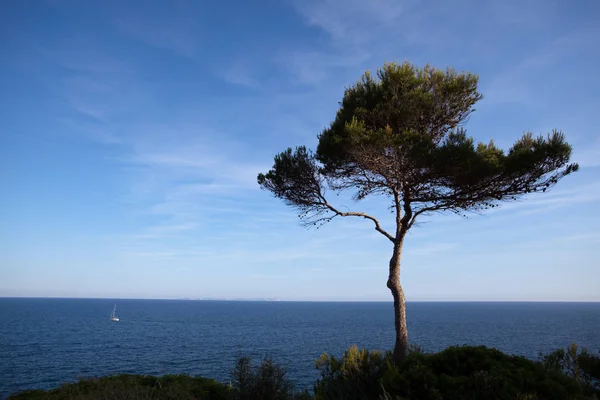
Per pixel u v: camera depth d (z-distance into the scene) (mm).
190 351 54625
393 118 12609
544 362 10570
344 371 10844
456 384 8383
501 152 12273
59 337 74188
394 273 12914
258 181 14539
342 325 107938
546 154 11266
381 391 9531
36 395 12461
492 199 12352
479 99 12938
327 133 13430
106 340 69188
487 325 106000
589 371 10094
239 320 133375
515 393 7824
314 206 14172
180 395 11516
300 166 13398
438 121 12914
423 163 11133
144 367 41938
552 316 167875
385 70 12969
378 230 13703
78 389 12180
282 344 61625
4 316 140000
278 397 10047
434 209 12875
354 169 13039
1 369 41344
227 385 13102
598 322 123375
